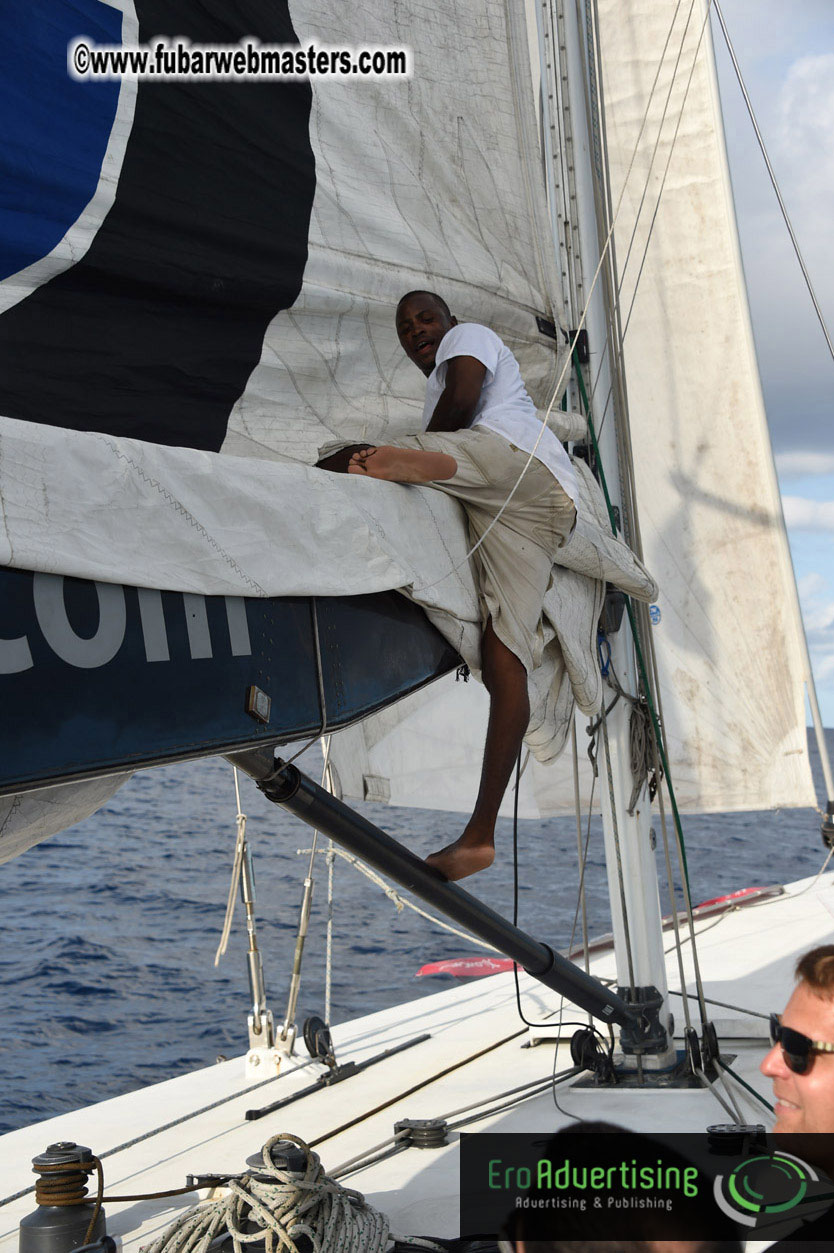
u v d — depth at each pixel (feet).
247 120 24.34
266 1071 38.40
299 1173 20.58
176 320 22.93
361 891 144.25
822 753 48.49
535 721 28.48
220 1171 29.55
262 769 20.21
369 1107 34.27
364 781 47.47
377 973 96.84
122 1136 33.24
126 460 14.76
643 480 64.49
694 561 63.77
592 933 111.45
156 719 14.53
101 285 21.31
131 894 146.61
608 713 36.55
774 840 217.56
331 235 26.12
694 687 64.03
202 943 112.47
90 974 97.96
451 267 29.63
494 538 24.14
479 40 32.01
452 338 25.40
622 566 31.37
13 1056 73.10
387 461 22.30
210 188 23.27
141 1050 74.79
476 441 23.90
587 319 37.40
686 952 51.65
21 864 175.22
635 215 63.98
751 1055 36.88
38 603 13.20
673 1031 36.68
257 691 16.44
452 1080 36.73
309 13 26.40
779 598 62.85
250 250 23.95
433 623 22.53
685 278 63.46
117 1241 22.12
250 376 24.54
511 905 131.54
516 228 32.50
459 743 49.47
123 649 14.24
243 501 16.85
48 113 20.25
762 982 45.06
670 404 64.08
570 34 38.34
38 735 12.80
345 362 26.73
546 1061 37.88
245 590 16.48
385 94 28.60
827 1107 11.72
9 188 19.70
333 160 26.81
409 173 29.32
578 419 34.55
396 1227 24.67
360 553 19.62
